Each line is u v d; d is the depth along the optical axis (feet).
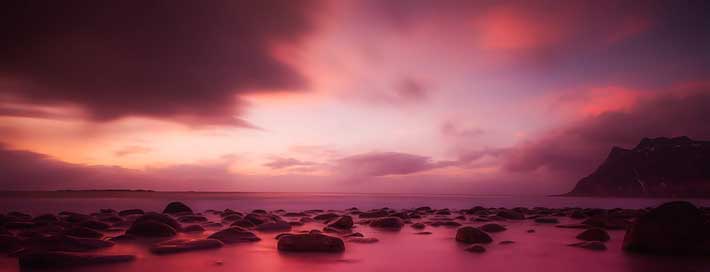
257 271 17.54
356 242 26.73
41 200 115.85
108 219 40.91
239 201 125.59
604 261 20.26
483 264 19.53
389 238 29.37
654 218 22.89
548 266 18.93
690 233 21.84
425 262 19.93
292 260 20.11
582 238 28.58
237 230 27.32
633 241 23.07
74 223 36.68
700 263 19.58
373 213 50.29
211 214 57.11
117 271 17.24
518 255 22.02
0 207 80.79
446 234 32.14
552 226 39.52
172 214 53.01
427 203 129.80
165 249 21.85
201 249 23.00
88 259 18.54
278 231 33.45
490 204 125.59
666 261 20.02
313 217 48.80
